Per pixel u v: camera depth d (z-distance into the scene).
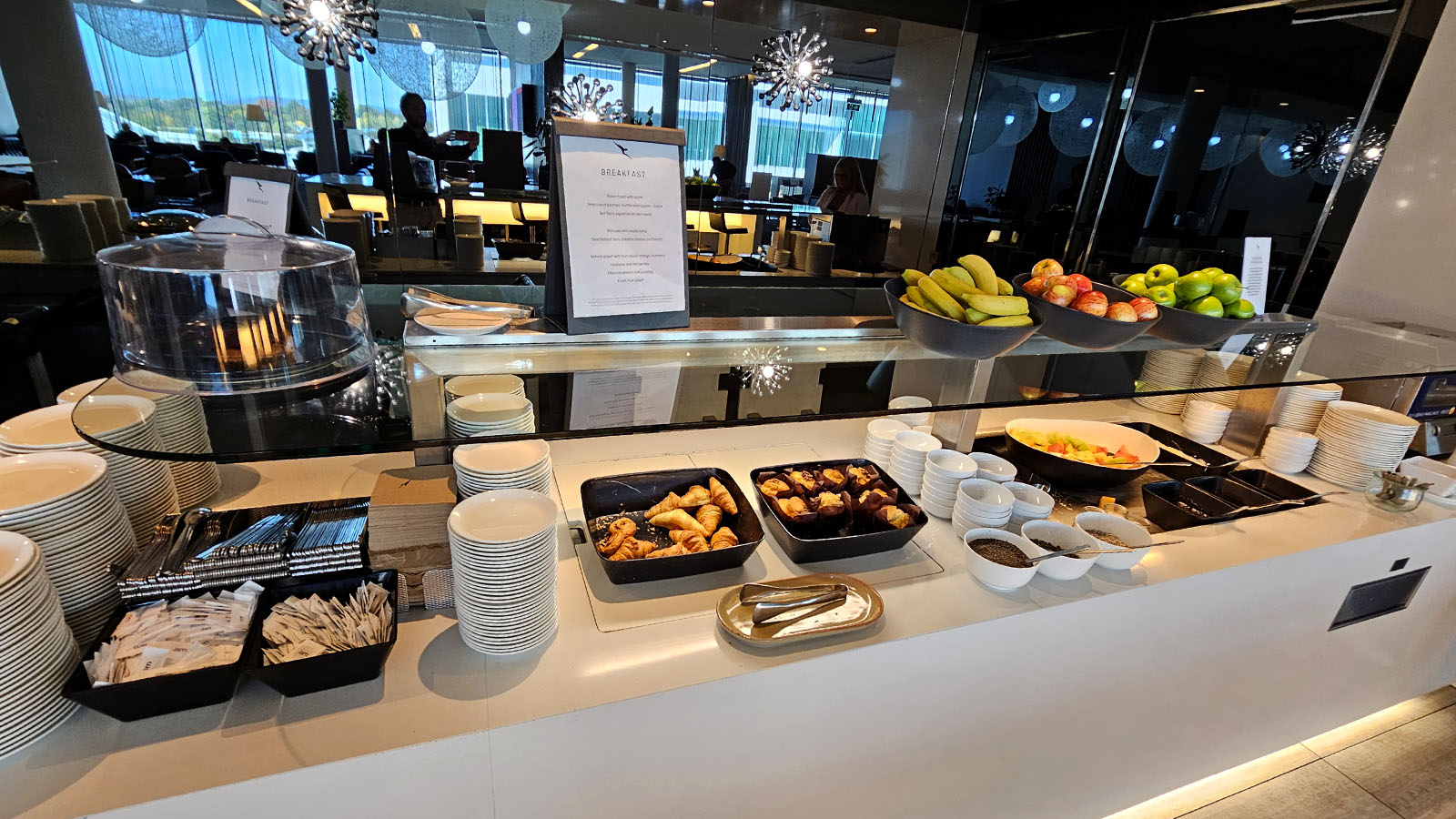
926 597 1.10
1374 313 2.16
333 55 2.91
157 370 0.86
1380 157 2.22
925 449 1.38
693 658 0.91
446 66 3.10
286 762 0.69
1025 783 1.34
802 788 1.05
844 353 1.23
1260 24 3.04
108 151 2.72
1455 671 2.04
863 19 3.86
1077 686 1.26
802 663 0.92
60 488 0.78
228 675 0.72
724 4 3.50
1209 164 3.40
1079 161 4.11
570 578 1.05
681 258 1.06
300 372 0.94
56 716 0.70
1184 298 1.38
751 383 1.06
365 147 3.10
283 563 0.83
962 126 4.23
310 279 0.97
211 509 1.05
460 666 0.85
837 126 4.05
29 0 2.45
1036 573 1.20
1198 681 1.44
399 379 0.97
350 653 0.75
